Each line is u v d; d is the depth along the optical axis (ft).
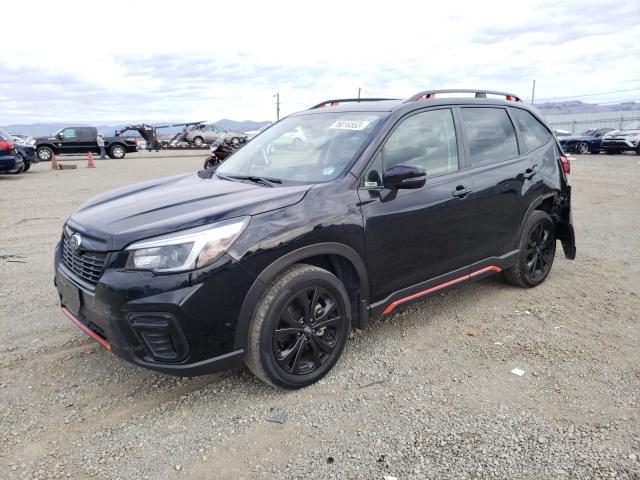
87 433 9.28
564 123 167.73
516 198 14.94
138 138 104.01
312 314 10.55
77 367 11.66
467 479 8.01
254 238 9.57
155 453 8.74
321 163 11.96
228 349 9.61
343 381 10.96
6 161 49.62
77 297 10.19
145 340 9.27
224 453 8.73
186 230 9.23
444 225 12.78
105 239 9.55
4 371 11.45
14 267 19.25
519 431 9.16
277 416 9.73
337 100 15.47
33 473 8.23
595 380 10.87
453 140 13.58
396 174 10.94
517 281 16.24
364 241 11.10
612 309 14.74
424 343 12.72
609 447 8.67
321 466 8.38
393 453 8.66
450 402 10.12
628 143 78.74
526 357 11.96
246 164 13.52
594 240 22.97
